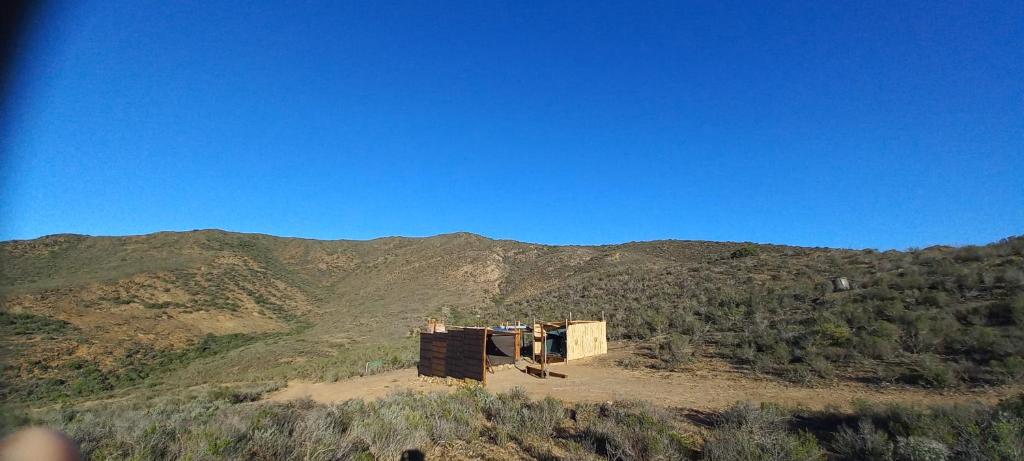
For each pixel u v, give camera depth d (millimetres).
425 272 85562
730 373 15633
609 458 7516
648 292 35469
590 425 9359
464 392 13242
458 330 19641
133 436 7242
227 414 11141
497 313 45500
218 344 51000
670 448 7691
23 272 70812
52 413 13773
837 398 11688
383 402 12141
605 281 45594
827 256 35188
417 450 7711
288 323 67188
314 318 71062
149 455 6438
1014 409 7918
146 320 51938
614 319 30109
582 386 15602
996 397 10453
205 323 57500
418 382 19656
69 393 30031
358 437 7562
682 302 29625
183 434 7453
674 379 15641
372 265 102875
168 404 19703
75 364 36344
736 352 17766
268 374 30281
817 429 9125
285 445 6742
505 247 93562
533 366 20594
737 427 8672
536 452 8047
